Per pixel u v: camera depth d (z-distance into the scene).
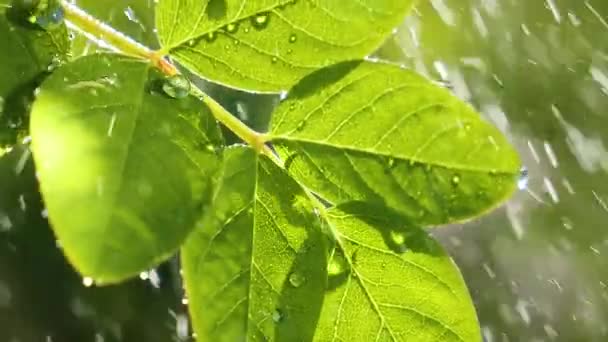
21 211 0.40
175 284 0.40
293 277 0.13
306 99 0.13
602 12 0.41
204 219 0.12
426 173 0.13
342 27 0.13
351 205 0.13
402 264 0.13
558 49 0.41
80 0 0.15
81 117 0.11
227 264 0.12
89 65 0.12
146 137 0.11
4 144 0.13
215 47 0.13
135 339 0.41
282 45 0.13
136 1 0.15
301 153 0.13
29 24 0.13
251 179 0.13
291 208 0.13
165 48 0.13
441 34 0.35
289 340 0.12
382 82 0.13
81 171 0.11
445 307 0.13
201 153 0.12
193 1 0.13
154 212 0.11
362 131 0.13
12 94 0.13
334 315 0.13
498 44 0.39
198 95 0.13
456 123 0.13
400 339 0.13
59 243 0.10
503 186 0.13
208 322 0.12
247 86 0.13
